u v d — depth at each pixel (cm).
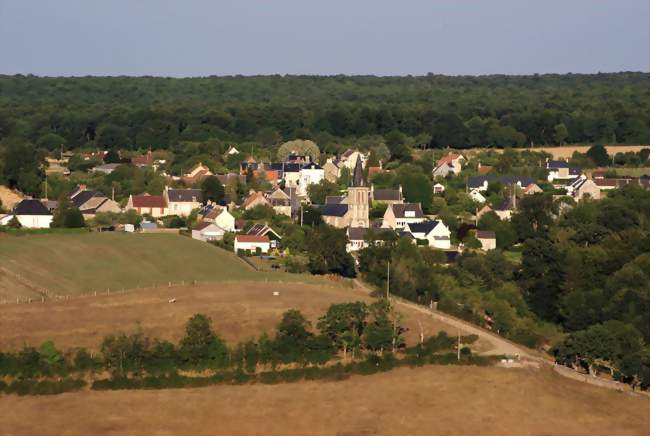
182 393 19250
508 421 18725
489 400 19475
